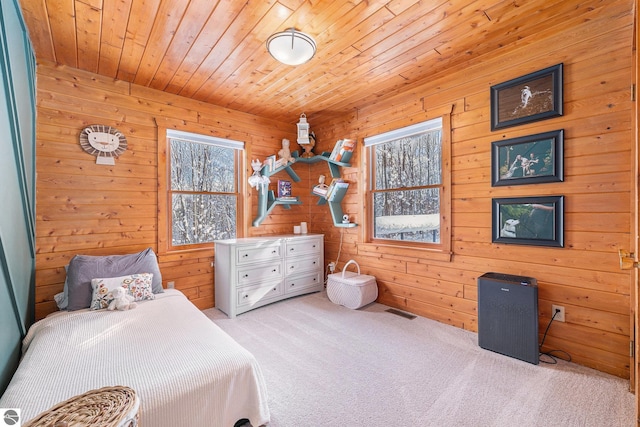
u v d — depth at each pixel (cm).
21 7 175
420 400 171
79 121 257
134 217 286
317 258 393
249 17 188
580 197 203
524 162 227
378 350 230
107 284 227
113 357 145
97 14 183
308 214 444
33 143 223
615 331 190
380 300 343
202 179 342
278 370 204
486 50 237
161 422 119
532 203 223
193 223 334
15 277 168
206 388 132
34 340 168
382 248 341
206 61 245
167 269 306
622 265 97
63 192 248
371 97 331
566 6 187
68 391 118
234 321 293
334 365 209
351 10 183
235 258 307
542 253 221
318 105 354
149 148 296
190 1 173
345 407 166
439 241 295
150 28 199
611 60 190
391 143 341
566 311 210
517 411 160
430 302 294
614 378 188
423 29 206
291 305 338
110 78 274
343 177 391
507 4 182
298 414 160
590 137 199
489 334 227
